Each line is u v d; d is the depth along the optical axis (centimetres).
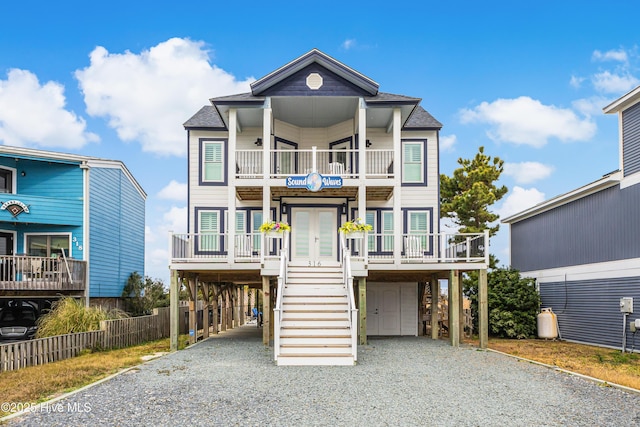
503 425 802
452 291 1792
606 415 859
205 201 2147
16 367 1316
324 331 1467
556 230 2350
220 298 3122
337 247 2111
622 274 1855
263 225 1733
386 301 2294
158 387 1056
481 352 1619
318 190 1856
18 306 2117
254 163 2117
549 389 1054
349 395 990
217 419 823
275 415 847
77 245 2358
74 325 1719
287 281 1698
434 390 1038
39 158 2294
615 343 1873
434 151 2186
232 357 1492
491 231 3045
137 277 2881
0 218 2209
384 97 1878
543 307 2431
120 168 2747
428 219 2150
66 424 793
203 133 2178
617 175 1880
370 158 2138
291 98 1875
